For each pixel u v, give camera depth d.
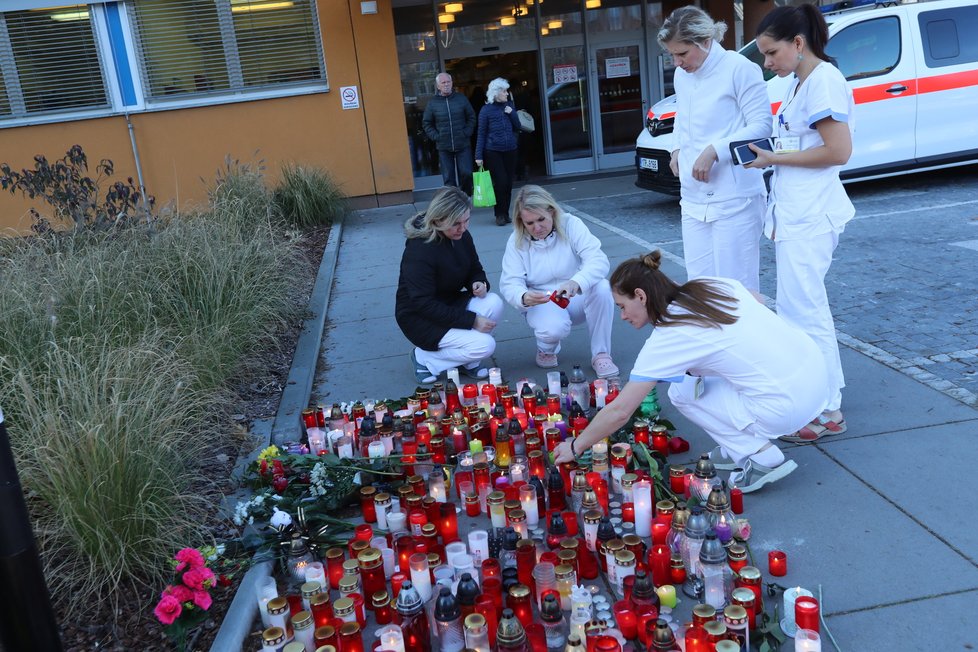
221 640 2.82
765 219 4.09
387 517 3.43
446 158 11.36
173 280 5.87
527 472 3.75
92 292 5.28
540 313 5.17
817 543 3.18
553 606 2.61
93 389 3.79
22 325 4.82
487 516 3.66
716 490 3.04
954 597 2.79
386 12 11.88
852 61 9.55
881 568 2.99
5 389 4.03
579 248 5.09
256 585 3.15
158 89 11.84
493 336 6.16
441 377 5.31
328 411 4.68
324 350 6.21
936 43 9.63
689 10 4.36
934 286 6.32
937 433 3.96
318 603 2.80
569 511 3.31
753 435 3.51
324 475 3.77
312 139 12.18
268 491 3.71
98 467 3.21
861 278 6.73
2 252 7.21
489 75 14.62
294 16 11.84
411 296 5.06
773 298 6.42
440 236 5.08
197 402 4.23
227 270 6.09
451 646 2.69
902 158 9.77
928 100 9.65
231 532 3.61
